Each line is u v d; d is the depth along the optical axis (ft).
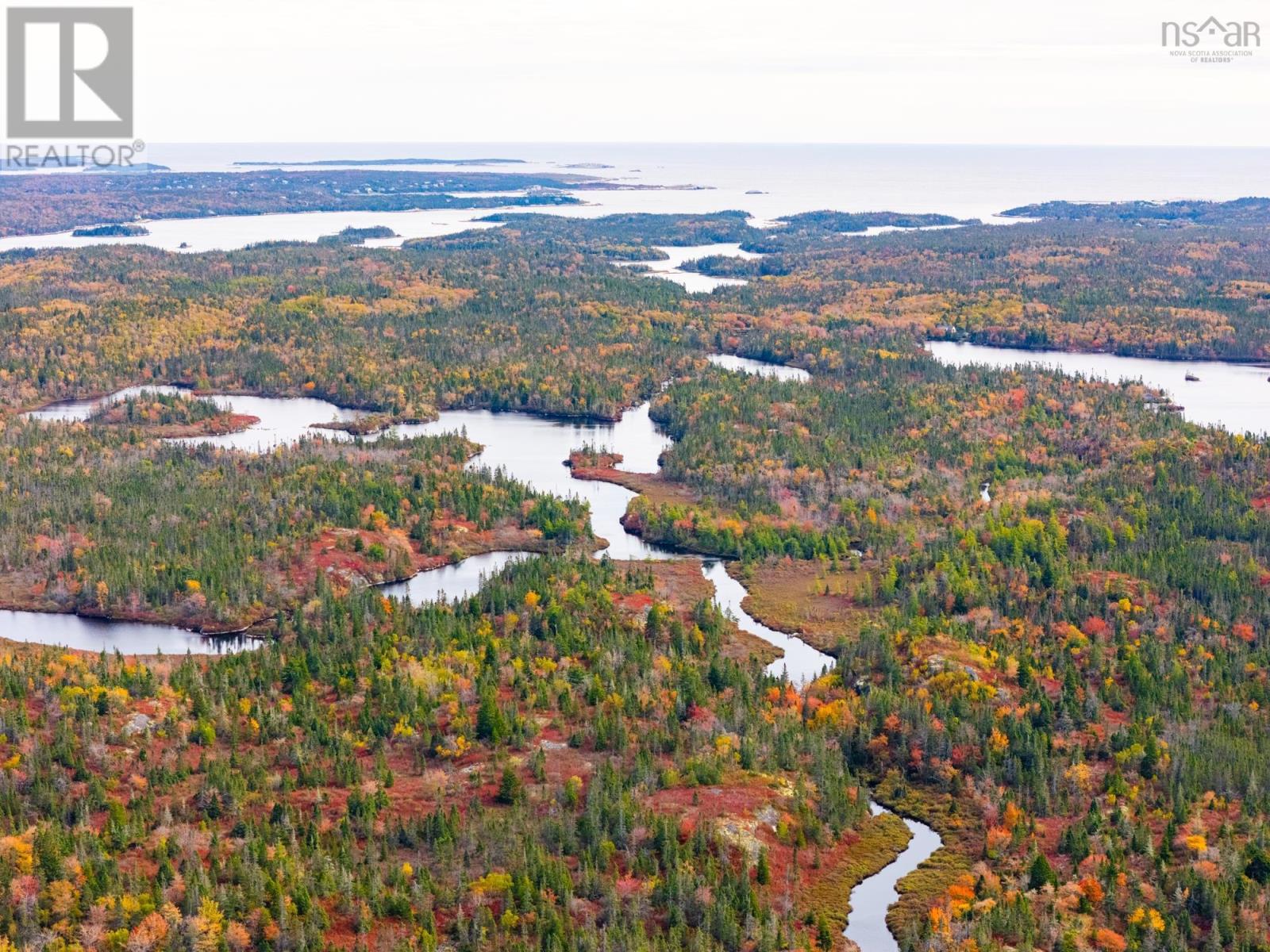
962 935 551.59
